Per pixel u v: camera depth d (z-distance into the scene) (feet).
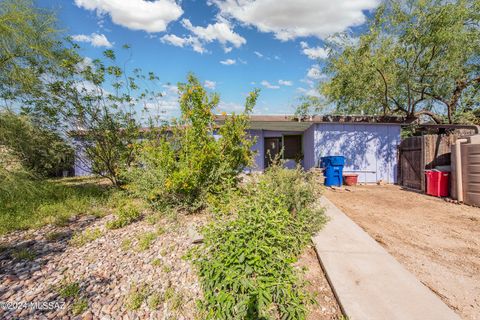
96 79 21.54
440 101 31.22
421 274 8.95
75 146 23.54
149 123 24.13
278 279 7.23
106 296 8.02
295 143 41.11
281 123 31.91
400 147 29.53
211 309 6.79
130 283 8.66
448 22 22.81
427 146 24.03
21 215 15.74
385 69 25.98
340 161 28.14
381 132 30.94
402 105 33.68
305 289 7.95
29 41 17.20
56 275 9.38
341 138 30.96
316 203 13.46
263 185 12.21
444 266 9.51
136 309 7.31
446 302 7.42
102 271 9.54
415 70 26.86
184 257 8.75
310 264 9.66
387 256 9.84
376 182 30.45
